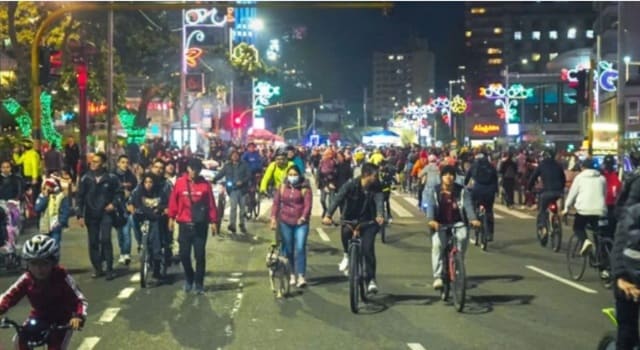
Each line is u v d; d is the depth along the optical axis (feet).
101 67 125.18
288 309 37.86
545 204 61.05
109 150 98.78
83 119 92.48
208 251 58.18
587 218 45.50
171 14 231.71
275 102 404.16
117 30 135.64
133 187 56.29
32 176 76.38
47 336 19.62
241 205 70.33
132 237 65.98
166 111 192.54
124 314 36.73
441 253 39.17
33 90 75.10
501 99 254.68
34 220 71.56
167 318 35.86
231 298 40.63
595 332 33.24
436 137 388.78
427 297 40.81
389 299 40.29
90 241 46.88
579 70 95.30
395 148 160.86
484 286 44.34
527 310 37.73
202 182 41.78
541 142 217.77
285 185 43.32
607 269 44.11
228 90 224.53
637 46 188.65
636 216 19.58
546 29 506.48
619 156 103.04
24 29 116.06
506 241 65.57
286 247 43.42
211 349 30.30
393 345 30.91
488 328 33.94
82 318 19.93
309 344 31.07
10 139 91.20
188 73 161.58
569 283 45.34
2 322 19.13
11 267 49.93
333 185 72.38
